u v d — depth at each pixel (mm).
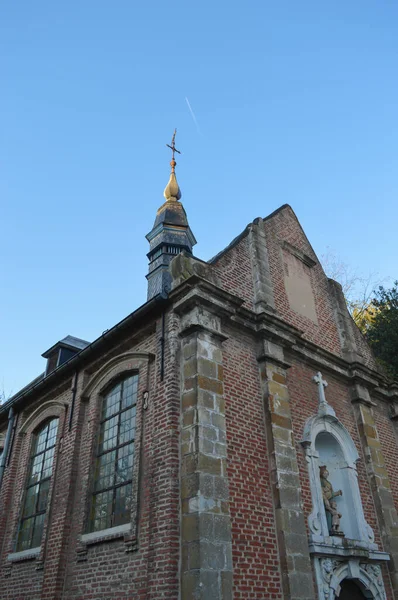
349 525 10430
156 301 9586
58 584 9125
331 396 11742
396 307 19047
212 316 9359
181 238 15742
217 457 7902
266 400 9539
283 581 7844
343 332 13617
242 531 7781
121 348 10734
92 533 9141
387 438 13000
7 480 13062
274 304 11688
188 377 8625
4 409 14477
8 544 11805
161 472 8023
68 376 12414
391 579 10102
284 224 14016
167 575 7016
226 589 6875
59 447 11438
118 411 10352
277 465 8812
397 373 17609
